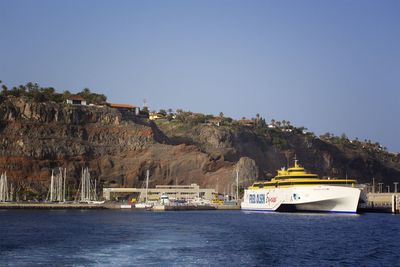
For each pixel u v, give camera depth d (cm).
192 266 7606
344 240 10825
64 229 13438
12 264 7675
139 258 8269
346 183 18300
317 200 17612
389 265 7906
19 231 12850
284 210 19225
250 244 10062
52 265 7600
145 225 14850
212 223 15525
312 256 8650
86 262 7881
